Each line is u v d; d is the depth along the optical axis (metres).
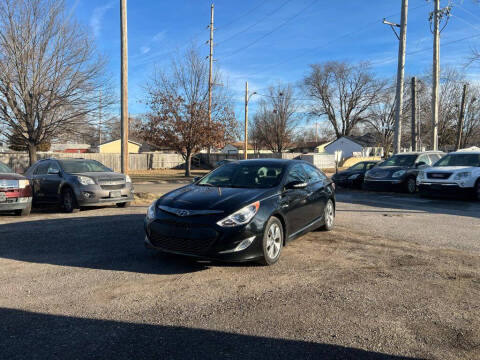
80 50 18.06
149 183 22.91
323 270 4.82
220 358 2.80
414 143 22.56
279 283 4.36
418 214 9.28
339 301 3.84
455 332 3.20
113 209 9.92
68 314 3.54
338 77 61.78
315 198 6.45
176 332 3.20
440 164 13.24
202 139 28.28
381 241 6.37
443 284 4.32
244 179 5.88
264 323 3.36
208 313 3.56
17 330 3.22
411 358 2.81
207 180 6.17
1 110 17.59
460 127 33.62
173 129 28.16
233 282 4.39
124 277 4.55
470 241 6.35
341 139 63.00
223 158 46.00
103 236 6.68
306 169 6.74
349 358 2.80
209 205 4.80
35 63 17.20
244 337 3.11
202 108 27.98
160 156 42.78
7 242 6.25
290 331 3.21
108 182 9.48
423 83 42.97
